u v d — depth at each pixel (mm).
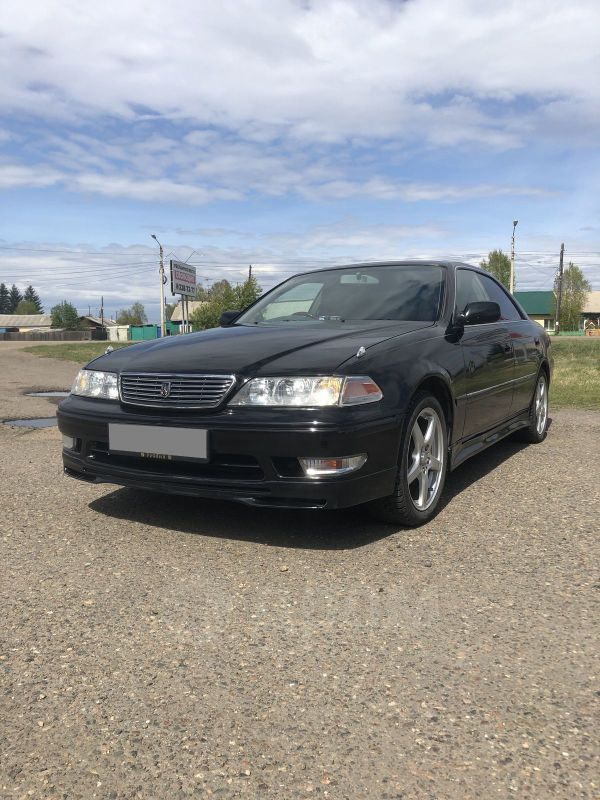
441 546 3234
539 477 4598
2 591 2740
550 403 8727
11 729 1835
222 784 1625
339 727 1843
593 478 4535
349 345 3359
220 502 3975
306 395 3018
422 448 3562
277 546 3236
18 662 2184
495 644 2287
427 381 3602
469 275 4918
